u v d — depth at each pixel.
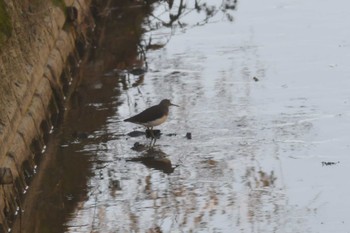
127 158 20.03
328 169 18.86
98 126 21.86
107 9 30.42
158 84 24.45
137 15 30.62
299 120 21.36
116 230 16.89
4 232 16.89
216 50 26.83
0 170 17.11
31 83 21.58
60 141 21.22
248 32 28.22
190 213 17.39
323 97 22.56
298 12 29.72
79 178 19.27
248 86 23.69
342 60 25.08
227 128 21.19
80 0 28.67
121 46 27.91
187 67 25.58
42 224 17.42
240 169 19.17
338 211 17.12
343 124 20.95
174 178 18.94
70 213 17.75
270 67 24.98
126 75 25.31
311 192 17.94
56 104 23.06
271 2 30.92
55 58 24.27
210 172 19.12
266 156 19.67
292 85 23.52
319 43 26.69
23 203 18.39
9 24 20.56
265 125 21.20
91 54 27.42
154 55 26.83
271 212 17.25
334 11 29.55
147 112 20.72
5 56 20.03
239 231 16.56
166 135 21.03
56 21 25.70
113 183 18.94
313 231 16.42
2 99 19.16
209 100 22.95
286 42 27.05
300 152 19.73
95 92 24.25
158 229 16.83
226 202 17.75
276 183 18.42
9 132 18.91
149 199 18.11
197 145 20.44
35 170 19.95
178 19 29.92
